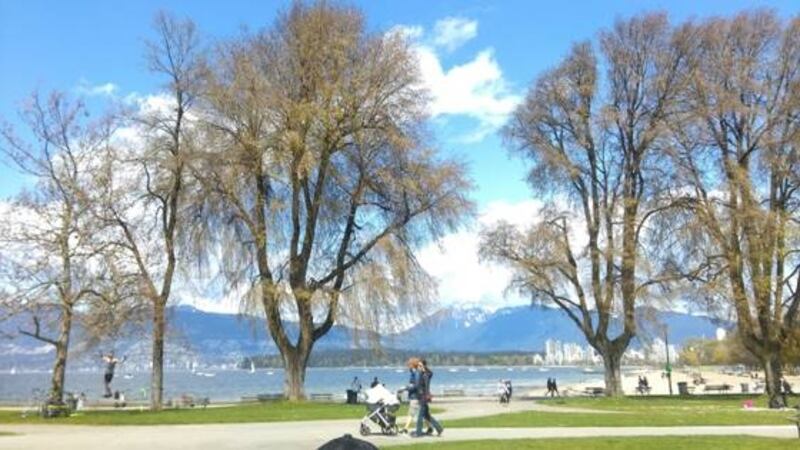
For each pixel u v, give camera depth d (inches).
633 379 4658.0
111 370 1770.4
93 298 1376.7
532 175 1943.9
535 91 1969.7
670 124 1729.8
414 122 1563.7
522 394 2741.1
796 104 1644.9
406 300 1518.2
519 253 1921.8
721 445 805.9
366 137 1534.2
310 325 1573.6
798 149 1633.9
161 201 1524.4
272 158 1471.5
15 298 1343.5
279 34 1567.4
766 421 1130.7
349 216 1593.3
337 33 1544.0
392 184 1533.0
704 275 1683.1
